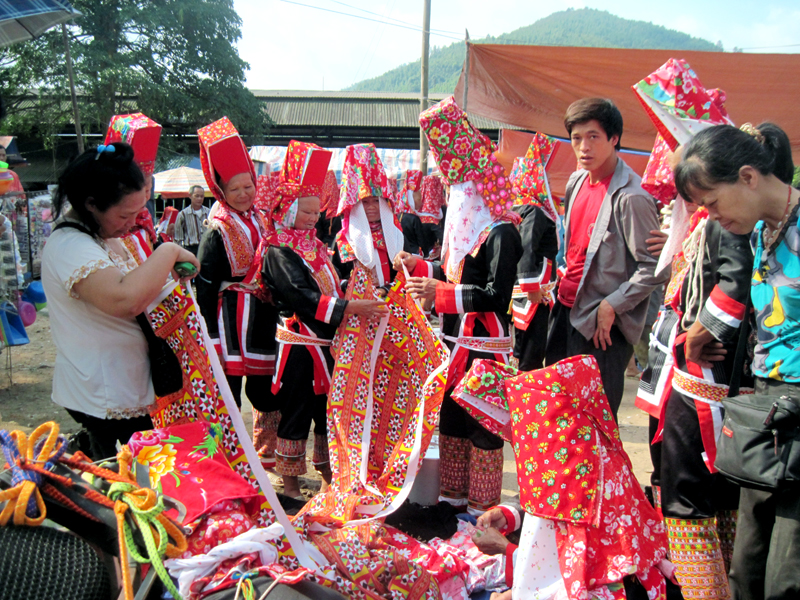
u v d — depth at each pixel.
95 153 2.14
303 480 3.96
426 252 6.92
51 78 16.80
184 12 17.00
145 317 2.28
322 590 1.68
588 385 2.15
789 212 1.88
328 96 21.88
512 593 2.15
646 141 8.77
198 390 2.25
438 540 2.69
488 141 2.95
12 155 8.24
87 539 1.58
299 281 3.21
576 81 7.64
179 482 1.82
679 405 2.44
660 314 2.78
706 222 2.34
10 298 5.40
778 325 1.93
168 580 1.36
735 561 2.15
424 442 2.72
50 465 1.50
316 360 3.42
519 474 2.18
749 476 1.88
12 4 4.18
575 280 3.37
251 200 3.53
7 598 1.25
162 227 9.12
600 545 2.07
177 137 19.27
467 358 3.10
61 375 2.29
